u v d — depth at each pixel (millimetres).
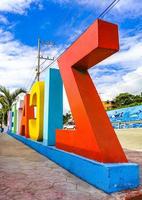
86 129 5863
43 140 10008
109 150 5391
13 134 21656
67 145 7168
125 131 26906
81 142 6191
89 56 5695
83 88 6238
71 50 6512
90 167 5332
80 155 6211
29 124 13156
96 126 5684
